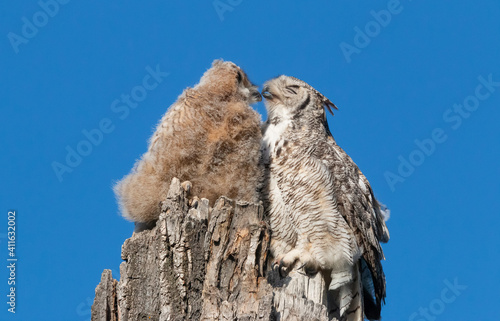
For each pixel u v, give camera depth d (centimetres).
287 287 1634
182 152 1741
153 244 1620
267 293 1514
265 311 1475
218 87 1831
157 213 1783
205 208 1639
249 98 1970
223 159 1792
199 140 1755
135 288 1593
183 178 1767
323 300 2034
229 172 1797
